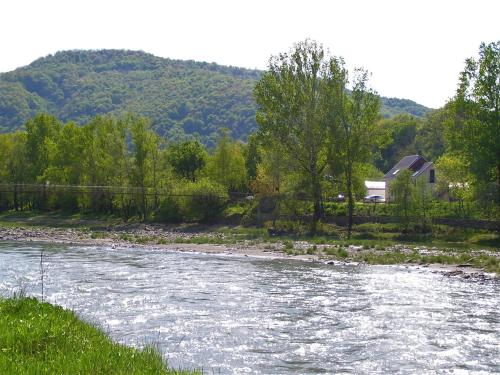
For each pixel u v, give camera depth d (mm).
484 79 55625
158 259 43375
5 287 29156
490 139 54938
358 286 30516
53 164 94625
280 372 15781
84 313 22953
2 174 103375
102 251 49344
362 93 62125
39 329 14438
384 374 15734
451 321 22203
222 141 85438
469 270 36312
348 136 61875
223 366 16266
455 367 16406
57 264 39500
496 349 18297
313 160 63125
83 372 11445
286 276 34219
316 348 18312
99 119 91750
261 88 64375
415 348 18375
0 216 91875
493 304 25578
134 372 11766
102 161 87688
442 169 70188
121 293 27797
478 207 57844
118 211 87875
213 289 29297
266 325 21359
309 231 62375
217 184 77875
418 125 139375
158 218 80188
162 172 87312
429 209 62062
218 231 68750
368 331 20578
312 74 63000
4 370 11008
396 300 26484
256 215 71625
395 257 42219
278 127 63250
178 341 18906
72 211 95438
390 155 139000
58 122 107625
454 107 57594
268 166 70250
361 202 77750
